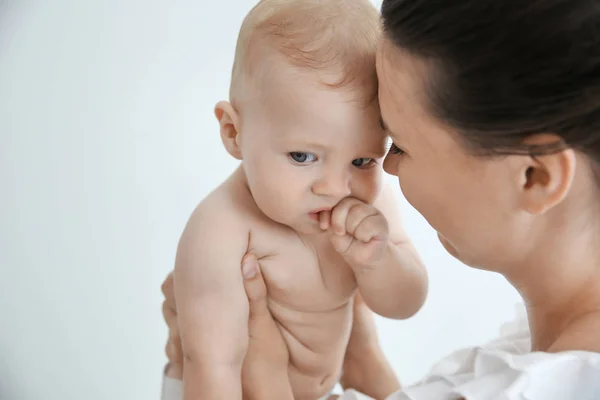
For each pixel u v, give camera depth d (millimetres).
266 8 833
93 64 1814
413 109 675
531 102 586
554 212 657
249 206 929
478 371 656
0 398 1685
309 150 805
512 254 695
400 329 1663
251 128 840
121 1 1784
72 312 1813
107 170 1841
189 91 1809
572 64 565
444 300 1660
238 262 901
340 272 957
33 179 1835
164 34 1789
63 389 1730
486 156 644
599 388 610
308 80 782
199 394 881
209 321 885
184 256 902
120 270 1840
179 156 1829
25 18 1793
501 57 583
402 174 733
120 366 1785
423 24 630
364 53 790
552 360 608
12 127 1826
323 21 796
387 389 1076
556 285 686
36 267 1826
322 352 986
